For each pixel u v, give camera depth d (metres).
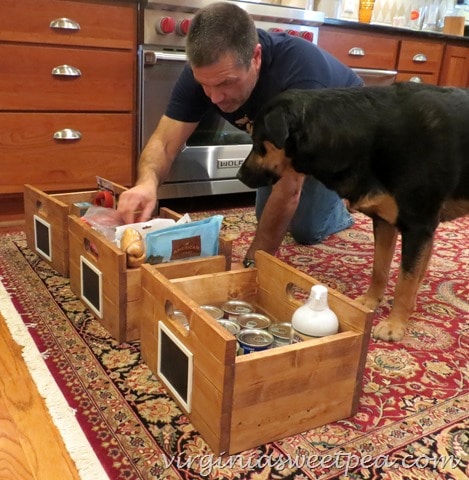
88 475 0.83
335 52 2.75
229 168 2.53
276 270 1.20
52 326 1.28
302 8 2.69
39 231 1.67
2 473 0.82
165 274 1.25
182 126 1.77
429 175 1.24
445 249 2.14
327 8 3.22
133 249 1.21
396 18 3.67
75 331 1.27
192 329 0.91
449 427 1.01
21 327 1.26
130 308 1.21
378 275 1.49
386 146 1.24
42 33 1.95
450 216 1.44
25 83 1.97
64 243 1.52
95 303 1.32
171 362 1.01
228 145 2.50
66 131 2.11
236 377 0.84
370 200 1.29
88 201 1.73
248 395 0.87
